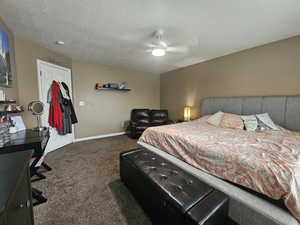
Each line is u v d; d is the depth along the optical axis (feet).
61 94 9.99
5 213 1.86
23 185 2.68
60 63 10.30
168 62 12.28
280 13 5.30
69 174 6.75
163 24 6.17
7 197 1.80
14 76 6.81
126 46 8.65
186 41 7.88
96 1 4.77
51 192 5.41
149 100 16.90
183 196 3.38
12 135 5.48
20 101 7.29
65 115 10.27
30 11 5.32
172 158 6.03
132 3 4.85
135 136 13.25
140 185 4.64
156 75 17.25
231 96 9.98
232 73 9.86
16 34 7.04
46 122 9.25
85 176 6.58
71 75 11.58
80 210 4.54
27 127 7.74
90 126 13.08
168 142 6.57
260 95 8.52
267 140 5.47
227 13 5.34
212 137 6.04
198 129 7.72
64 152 9.68
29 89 7.86
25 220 2.75
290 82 7.37
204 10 5.17
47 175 6.65
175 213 3.15
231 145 4.97
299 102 6.91
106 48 9.05
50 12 5.38
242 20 5.80
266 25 6.18
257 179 3.60
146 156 5.75
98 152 9.71
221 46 8.60
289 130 7.18
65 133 10.31
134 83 15.60
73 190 5.54
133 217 4.29
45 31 6.84
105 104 13.84
